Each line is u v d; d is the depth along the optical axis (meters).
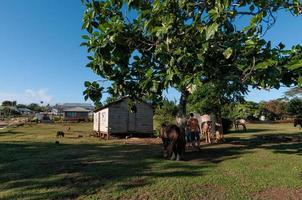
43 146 14.37
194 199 6.05
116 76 8.33
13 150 12.77
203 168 8.55
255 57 6.04
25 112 105.88
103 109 22.30
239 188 6.65
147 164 9.16
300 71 4.26
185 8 6.21
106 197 6.14
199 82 6.04
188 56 6.15
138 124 21.84
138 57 7.86
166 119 22.58
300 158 10.14
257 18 5.09
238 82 7.33
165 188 6.62
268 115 52.97
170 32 6.23
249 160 9.77
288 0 6.06
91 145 14.91
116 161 9.70
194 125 12.31
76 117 66.06
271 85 6.16
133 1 6.93
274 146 13.48
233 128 28.81
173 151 9.93
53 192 6.45
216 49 6.43
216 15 4.96
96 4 6.82
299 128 28.56
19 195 6.32
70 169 8.47
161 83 6.58
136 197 6.15
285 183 7.04
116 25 6.51
